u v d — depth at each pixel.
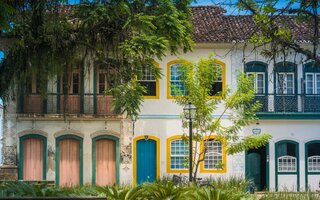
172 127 26.70
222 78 26.59
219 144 26.50
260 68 26.78
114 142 26.73
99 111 26.55
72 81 26.64
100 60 22.31
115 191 10.98
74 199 10.01
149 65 22.09
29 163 26.55
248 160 26.86
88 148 26.58
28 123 26.53
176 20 21.06
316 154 27.02
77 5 20.81
